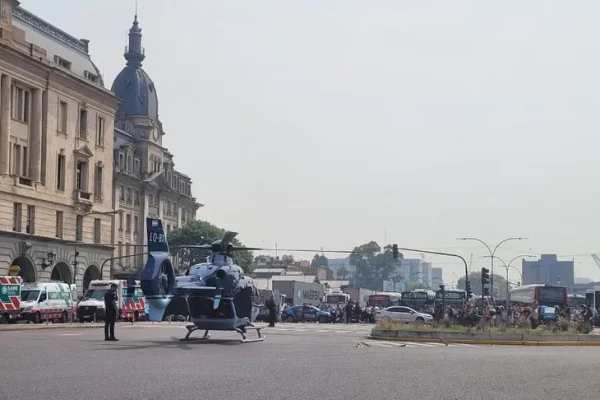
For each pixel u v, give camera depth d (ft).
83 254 241.35
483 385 52.44
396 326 135.95
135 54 376.27
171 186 395.55
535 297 262.26
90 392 44.75
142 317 207.82
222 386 49.08
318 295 352.69
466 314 195.42
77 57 250.98
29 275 216.33
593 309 244.42
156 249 97.66
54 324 157.07
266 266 595.06
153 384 49.34
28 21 229.66
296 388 48.75
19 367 59.82
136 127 367.04
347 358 76.95
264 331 152.35
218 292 102.78
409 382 53.57
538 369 66.03
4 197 205.57
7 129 208.03
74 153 238.07
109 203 258.57
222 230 388.16
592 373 62.90
